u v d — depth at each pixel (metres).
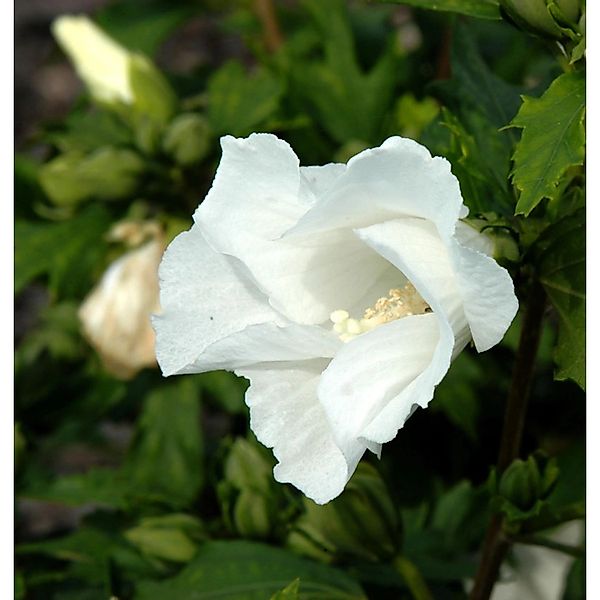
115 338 0.66
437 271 0.43
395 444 0.68
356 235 0.44
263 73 0.68
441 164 0.42
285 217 0.45
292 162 0.43
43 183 0.66
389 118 0.68
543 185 0.45
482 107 0.54
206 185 0.67
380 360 0.43
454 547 0.64
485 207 0.50
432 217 0.42
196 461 0.66
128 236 0.67
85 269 0.68
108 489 0.65
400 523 0.54
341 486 0.43
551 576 0.67
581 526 0.62
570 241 0.47
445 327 0.41
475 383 0.64
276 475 0.44
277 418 0.44
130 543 0.63
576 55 0.47
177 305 0.45
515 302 0.41
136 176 0.66
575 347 0.47
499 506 0.51
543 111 0.46
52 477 0.67
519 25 0.49
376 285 0.46
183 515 0.58
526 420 0.68
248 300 0.45
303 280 0.45
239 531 0.57
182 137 0.65
